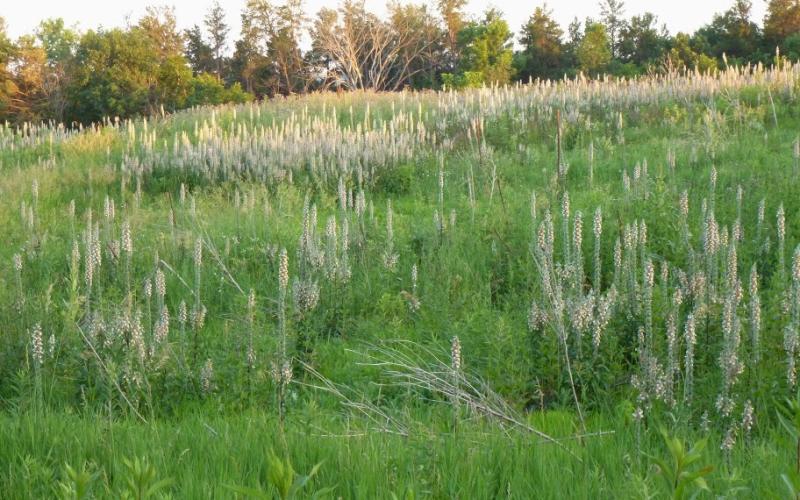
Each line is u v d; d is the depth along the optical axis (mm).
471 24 79375
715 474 5035
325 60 86125
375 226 12406
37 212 15250
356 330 9320
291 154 19469
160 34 76000
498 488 5145
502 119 22359
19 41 70000
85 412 6762
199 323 8648
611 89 26422
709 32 71938
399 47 80062
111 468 5488
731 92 22297
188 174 19766
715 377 6648
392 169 18609
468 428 6156
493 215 12414
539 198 12508
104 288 10906
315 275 10219
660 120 21406
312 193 17594
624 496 4625
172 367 7676
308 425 6082
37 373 7070
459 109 25688
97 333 7844
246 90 88500
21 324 8547
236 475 5195
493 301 10016
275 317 9484
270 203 16562
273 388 7312
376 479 5000
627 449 5590
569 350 7289
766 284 9023
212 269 11359
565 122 21484
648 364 6223
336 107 33375
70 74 67438
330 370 8203
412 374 7598
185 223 14055
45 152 26844
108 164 21188
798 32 63406
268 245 11859
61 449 5762
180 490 5070
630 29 83062
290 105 35719
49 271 11609
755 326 6422
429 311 9391
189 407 7363
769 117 20203
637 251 10078
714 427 5984
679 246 9602
